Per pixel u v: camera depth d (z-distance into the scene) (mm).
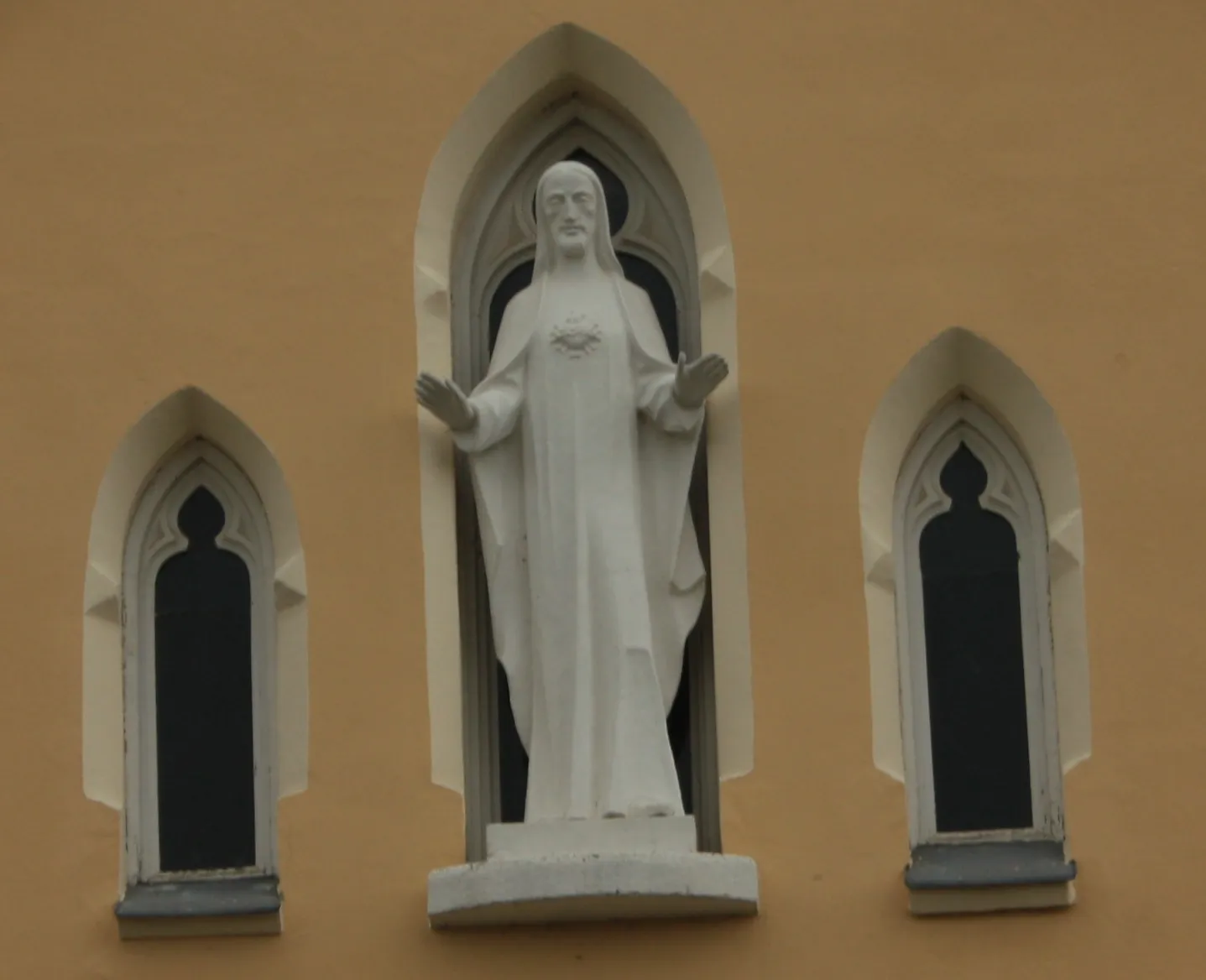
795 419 21516
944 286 21641
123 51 22219
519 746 21531
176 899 21094
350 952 20859
